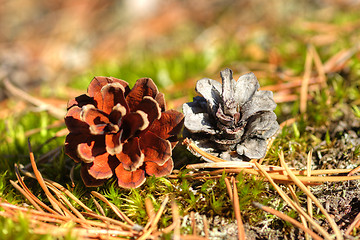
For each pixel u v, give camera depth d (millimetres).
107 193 249
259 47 401
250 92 251
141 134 239
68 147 238
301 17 467
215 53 411
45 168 271
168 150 234
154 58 430
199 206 243
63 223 233
